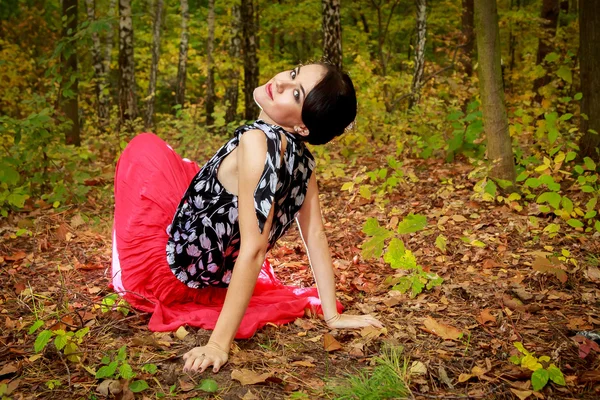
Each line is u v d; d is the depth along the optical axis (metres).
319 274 2.96
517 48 17.27
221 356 2.50
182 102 16.98
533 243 4.14
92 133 11.56
